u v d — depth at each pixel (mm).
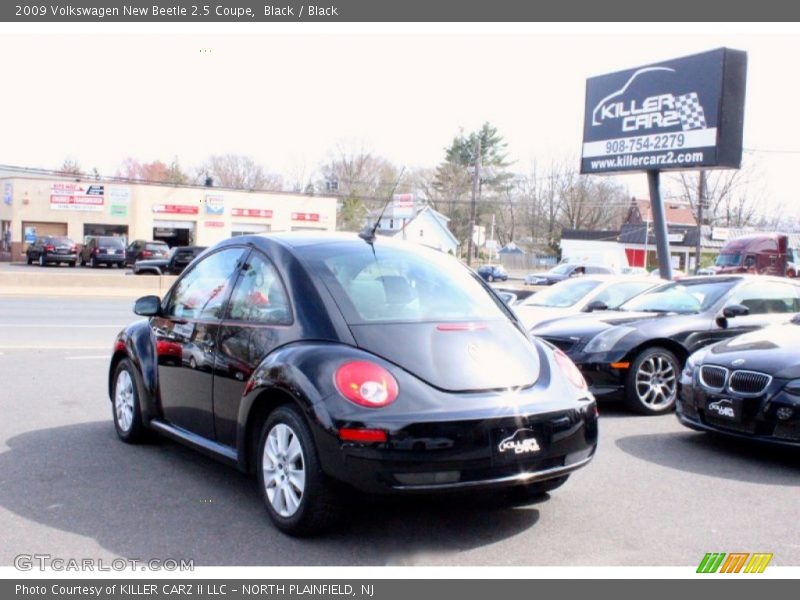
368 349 4312
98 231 52594
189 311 5715
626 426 7535
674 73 19656
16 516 4770
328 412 4086
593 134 22000
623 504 5160
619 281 10477
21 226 51531
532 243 83125
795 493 5445
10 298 25328
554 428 4379
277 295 4859
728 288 8789
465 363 4410
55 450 6273
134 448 6363
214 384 5148
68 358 11422
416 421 4012
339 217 66500
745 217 69375
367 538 4492
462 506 5047
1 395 8516
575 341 8039
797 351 6207
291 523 4379
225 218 54531
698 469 6031
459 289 5180
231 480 5531
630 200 81438
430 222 67125
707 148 18875
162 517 4777
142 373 6074
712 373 6492
